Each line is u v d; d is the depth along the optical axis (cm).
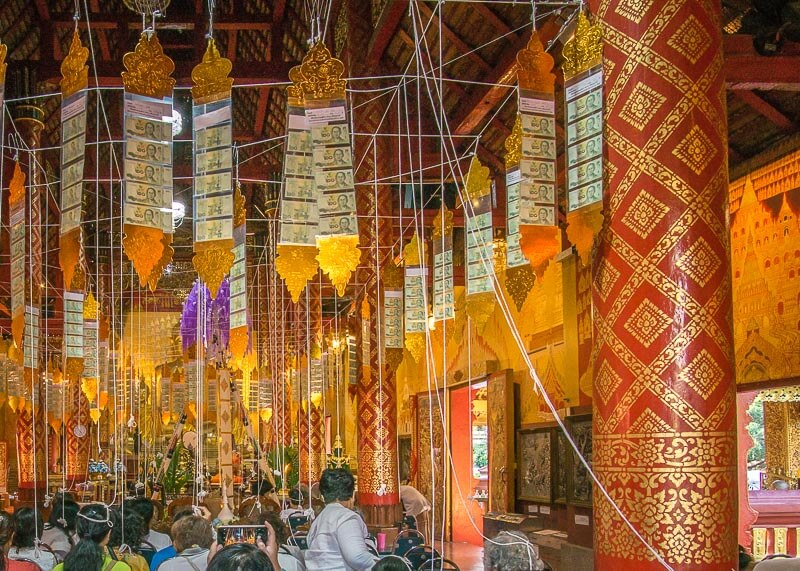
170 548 609
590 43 498
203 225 533
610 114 487
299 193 568
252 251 2247
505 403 1429
